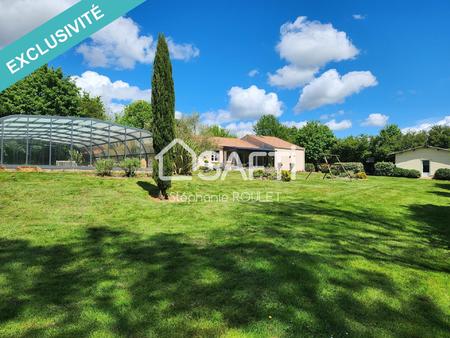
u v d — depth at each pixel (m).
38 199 9.93
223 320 3.36
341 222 8.71
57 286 4.21
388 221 9.16
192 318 3.39
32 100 33.94
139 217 8.74
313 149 50.53
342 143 42.19
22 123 18.33
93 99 50.19
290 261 5.22
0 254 5.48
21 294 3.97
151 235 6.91
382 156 39.59
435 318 3.51
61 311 3.54
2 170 15.12
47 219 8.00
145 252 5.70
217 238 6.72
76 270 4.79
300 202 12.19
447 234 7.72
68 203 9.79
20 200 9.65
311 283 4.36
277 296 3.94
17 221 7.67
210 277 4.52
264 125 68.12
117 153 25.23
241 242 6.40
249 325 3.26
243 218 8.89
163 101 11.68
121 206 9.95
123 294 3.97
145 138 21.70
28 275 4.59
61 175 14.55
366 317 3.48
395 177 32.47
